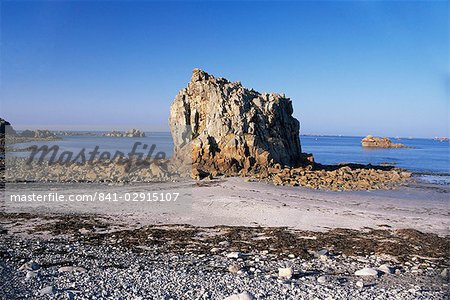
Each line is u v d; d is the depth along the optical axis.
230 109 56.72
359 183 44.19
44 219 27.56
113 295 13.42
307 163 63.03
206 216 28.80
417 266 17.69
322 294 13.67
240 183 43.47
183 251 20.09
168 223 26.69
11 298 13.03
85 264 17.45
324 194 37.81
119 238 22.69
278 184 42.91
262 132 57.53
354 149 164.50
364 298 13.31
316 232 24.12
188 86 61.75
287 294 13.64
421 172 66.25
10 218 27.75
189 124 59.25
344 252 19.91
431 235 23.45
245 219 27.80
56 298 12.98
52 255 18.86
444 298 13.42
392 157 110.94
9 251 19.33
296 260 18.55
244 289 14.12
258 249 20.52
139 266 17.14
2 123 96.75
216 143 53.97
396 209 31.44
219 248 20.67
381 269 16.86
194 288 14.22
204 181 45.28
